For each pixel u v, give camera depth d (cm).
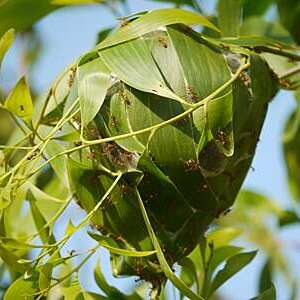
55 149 199
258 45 202
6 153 197
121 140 193
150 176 193
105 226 195
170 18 195
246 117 197
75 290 197
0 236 197
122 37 194
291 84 211
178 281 188
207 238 211
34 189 205
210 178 195
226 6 217
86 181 194
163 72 193
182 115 192
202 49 196
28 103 195
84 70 193
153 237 190
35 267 192
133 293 207
